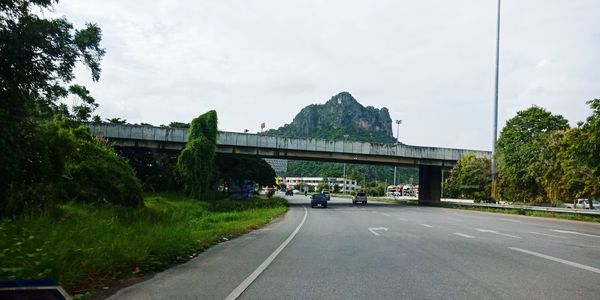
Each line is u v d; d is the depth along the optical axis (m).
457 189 56.19
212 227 18.73
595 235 17.12
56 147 16.16
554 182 38.66
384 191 140.88
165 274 8.09
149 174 56.16
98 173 21.69
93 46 13.26
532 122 48.44
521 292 6.47
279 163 144.25
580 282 7.19
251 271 8.39
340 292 6.54
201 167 45.50
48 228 10.55
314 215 31.94
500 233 17.00
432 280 7.40
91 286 6.88
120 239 9.95
